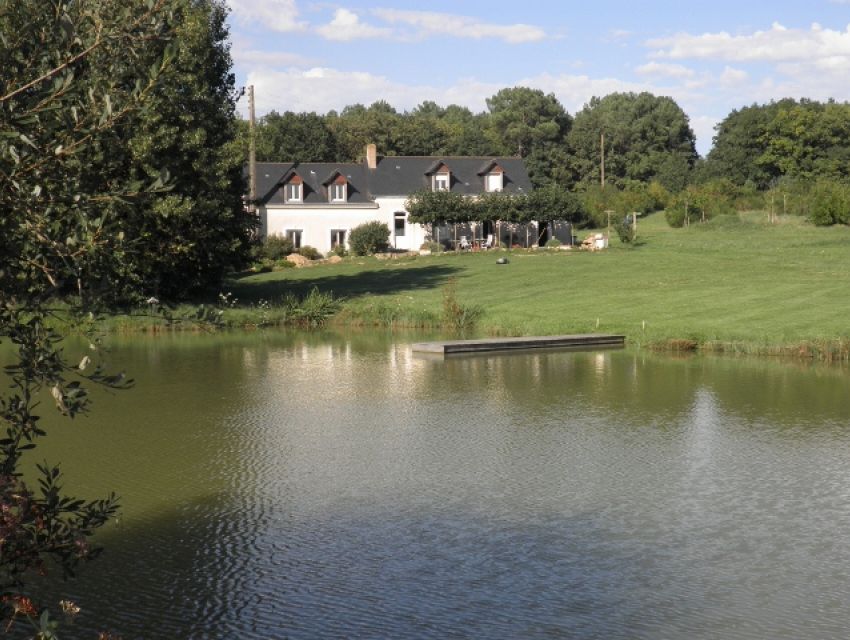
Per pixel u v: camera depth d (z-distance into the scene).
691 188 86.62
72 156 5.89
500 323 36.75
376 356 30.81
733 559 13.11
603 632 10.96
